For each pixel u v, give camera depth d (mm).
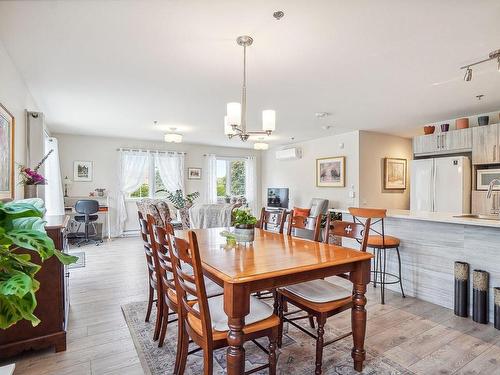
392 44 2365
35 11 1912
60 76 3051
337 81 3195
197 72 2953
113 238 6551
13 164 2672
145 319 2607
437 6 1851
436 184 4590
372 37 2254
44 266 2092
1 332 1984
